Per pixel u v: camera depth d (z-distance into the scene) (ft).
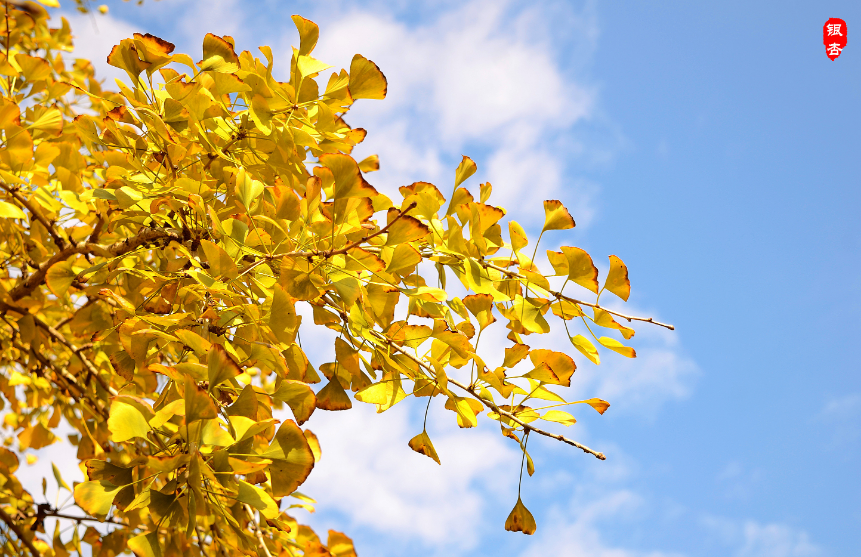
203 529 6.62
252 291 6.09
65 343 6.92
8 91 6.56
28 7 4.91
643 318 5.95
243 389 5.52
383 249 5.94
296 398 5.70
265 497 5.45
